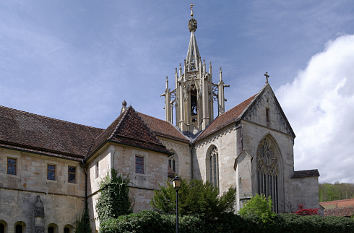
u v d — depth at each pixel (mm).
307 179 53594
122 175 37750
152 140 41562
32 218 38469
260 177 51562
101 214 37344
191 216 34906
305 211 50188
